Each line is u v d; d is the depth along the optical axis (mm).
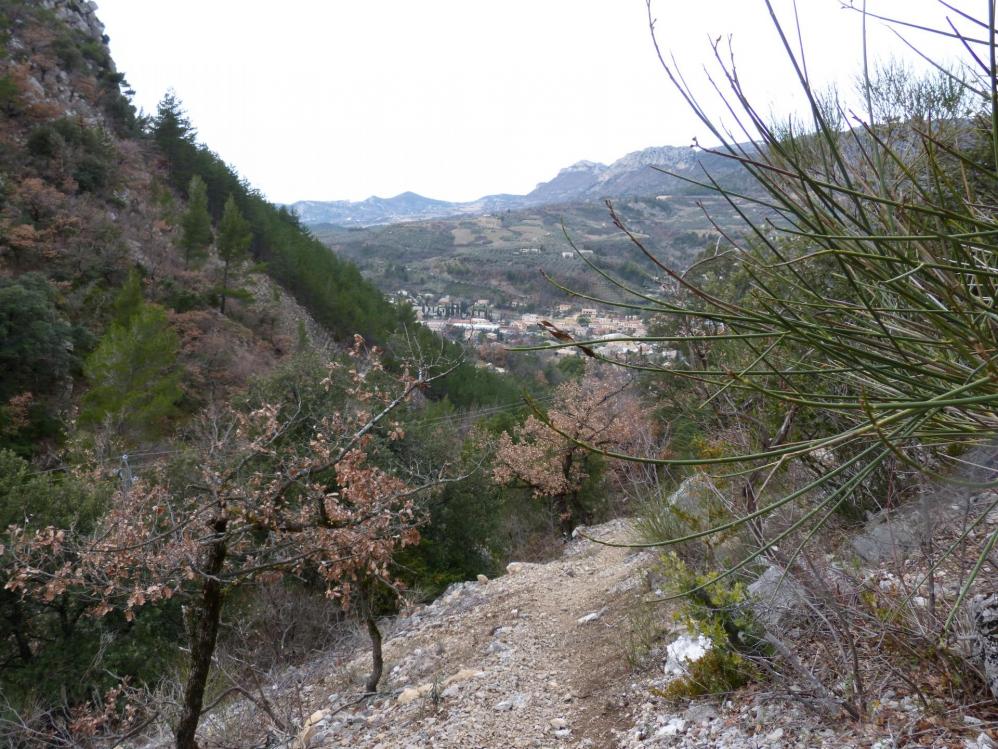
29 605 10805
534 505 24750
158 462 8508
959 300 1120
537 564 13047
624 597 7520
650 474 5145
